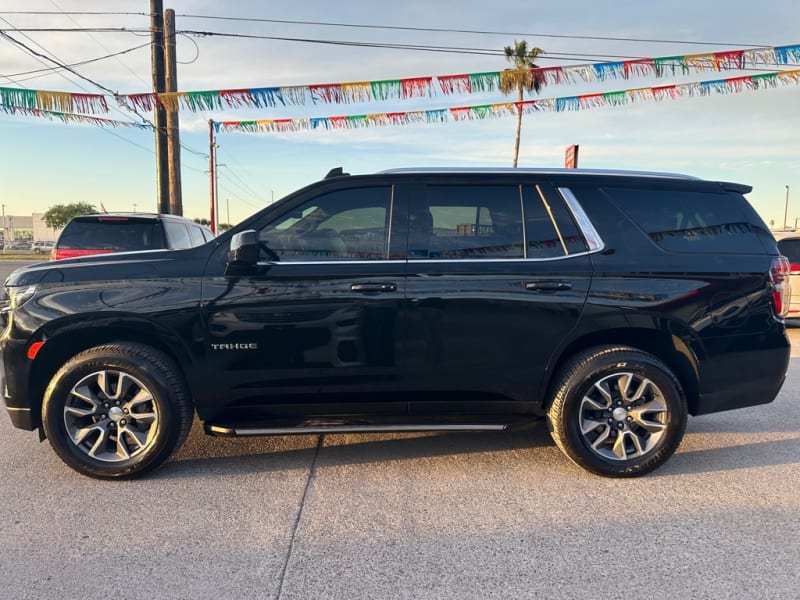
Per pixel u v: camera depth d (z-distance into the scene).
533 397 3.75
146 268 3.58
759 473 3.78
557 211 3.72
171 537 2.94
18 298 3.55
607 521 3.13
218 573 2.64
